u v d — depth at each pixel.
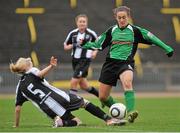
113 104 34.00
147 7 86.00
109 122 31.89
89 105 31.89
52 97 30.95
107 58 34.78
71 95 31.39
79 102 31.44
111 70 34.56
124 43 34.31
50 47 84.31
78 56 50.00
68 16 85.69
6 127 31.86
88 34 50.28
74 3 85.88
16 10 85.38
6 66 79.62
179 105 54.72
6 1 85.62
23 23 85.12
